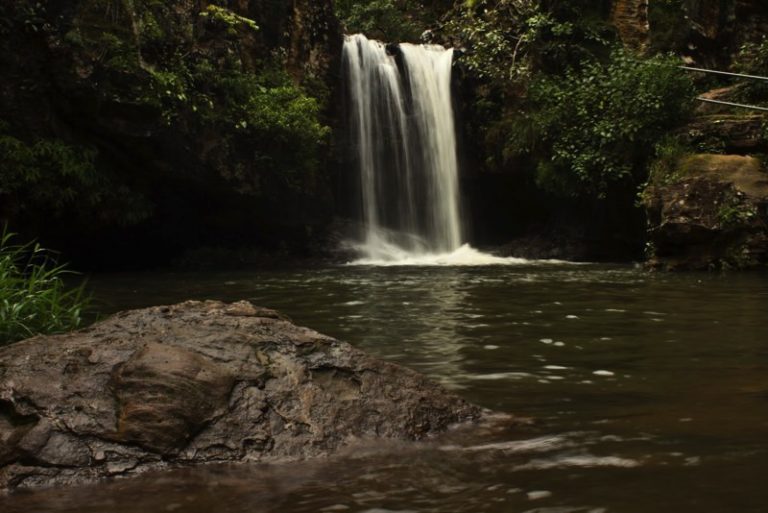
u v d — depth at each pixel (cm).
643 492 236
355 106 1719
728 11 1931
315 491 248
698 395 374
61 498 249
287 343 335
